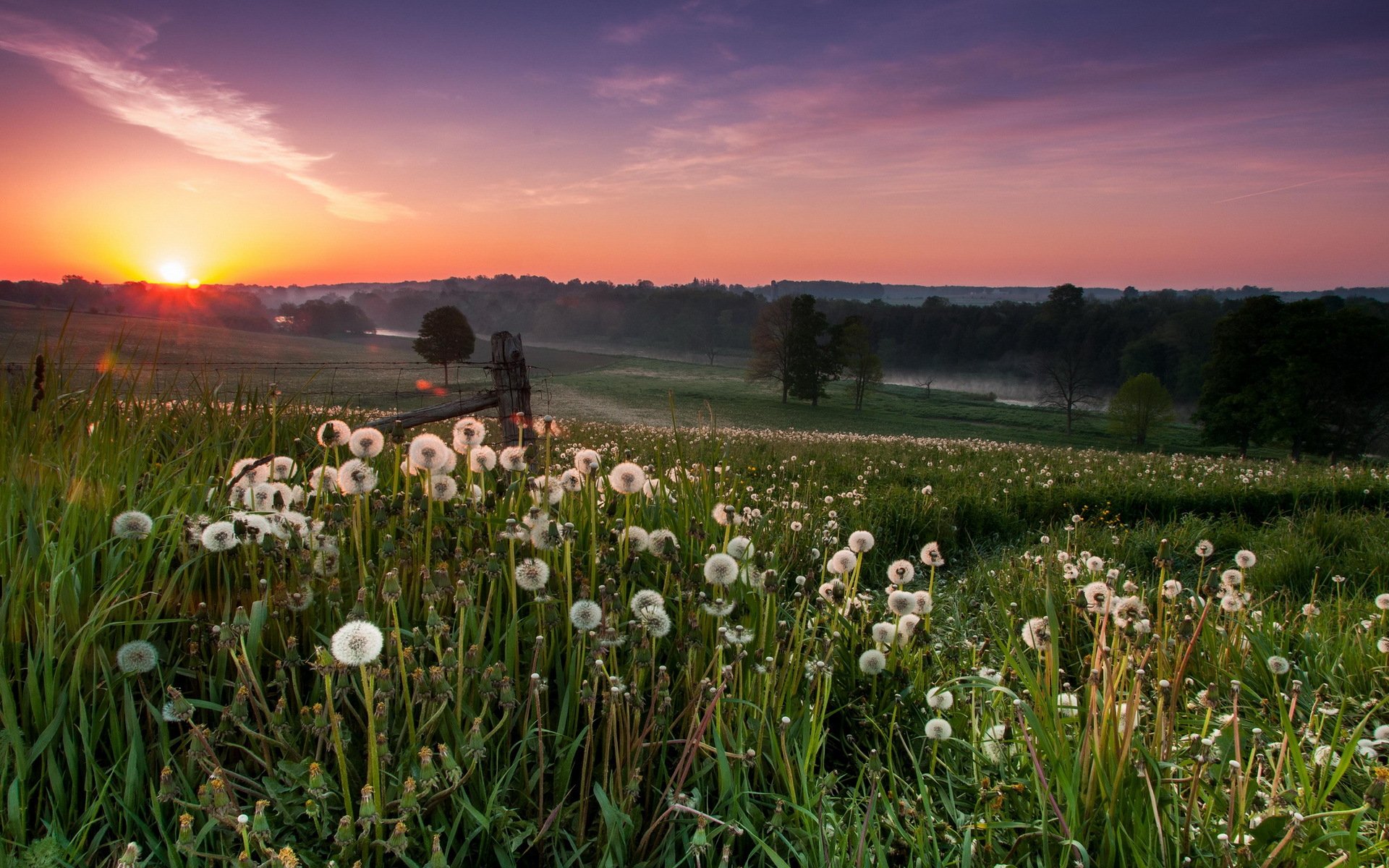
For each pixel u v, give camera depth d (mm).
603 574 3127
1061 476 12117
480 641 2439
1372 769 2643
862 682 3500
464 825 2244
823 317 87250
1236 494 10141
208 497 3146
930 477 11508
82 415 3480
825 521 6938
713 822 2215
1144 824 2217
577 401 73188
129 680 2254
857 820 2412
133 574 2662
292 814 2102
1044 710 2523
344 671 2107
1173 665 3256
